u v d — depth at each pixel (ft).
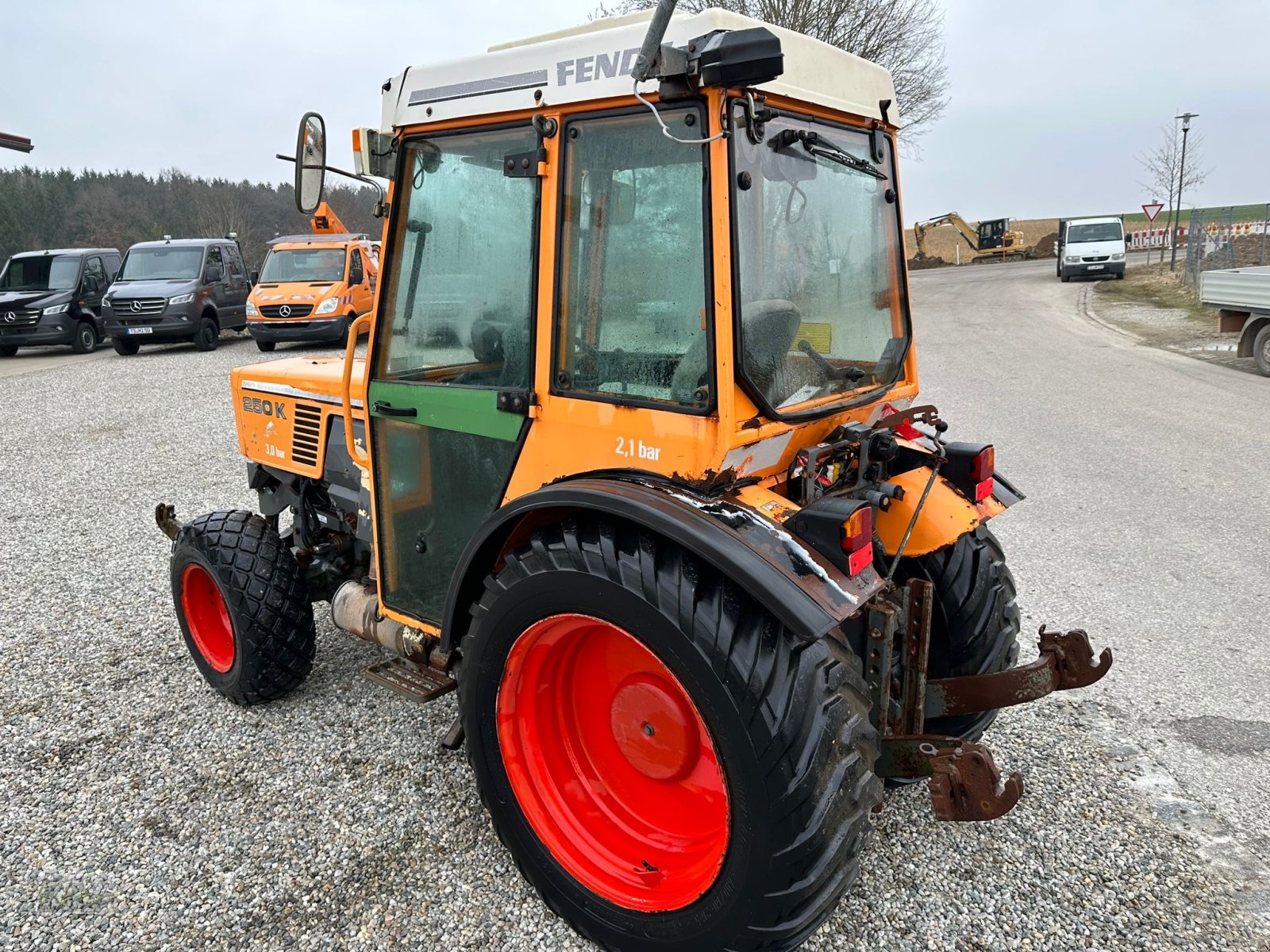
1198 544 17.02
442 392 8.68
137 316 47.21
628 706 7.63
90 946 7.57
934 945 7.41
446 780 9.80
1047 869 8.28
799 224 7.70
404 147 8.67
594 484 7.02
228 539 10.98
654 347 7.11
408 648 10.08
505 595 7.41
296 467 11.94
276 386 12.14
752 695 6.14
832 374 8.25
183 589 11.63
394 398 9.17
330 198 68.28
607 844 7.72
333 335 45.47
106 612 14.73
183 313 47.37
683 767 7.45
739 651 6.23
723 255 6.54
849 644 7.61
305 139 8.24
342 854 8.66
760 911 6.31
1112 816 9.02
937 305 70.38
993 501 9.51
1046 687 8.21
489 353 8.32
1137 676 11.97
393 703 11.50
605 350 7.41
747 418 6.95
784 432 7.32
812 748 6.15
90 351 52.54
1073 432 26.40
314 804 9.43
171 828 9.09
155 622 14.32
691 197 6.75
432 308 8.74
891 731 7.89
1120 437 25.68
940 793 6.54
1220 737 10.48
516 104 7.53
